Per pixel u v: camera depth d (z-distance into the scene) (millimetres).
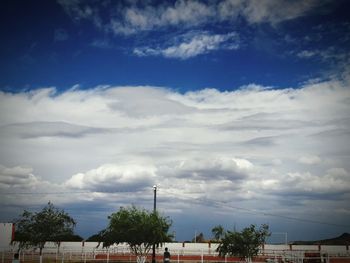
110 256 63562
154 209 47281
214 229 47094
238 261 63156
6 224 69688
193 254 68000
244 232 46312
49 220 51188
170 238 46656
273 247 76750
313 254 63594
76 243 73812
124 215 45906
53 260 57625
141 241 45781
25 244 54156
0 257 60250
